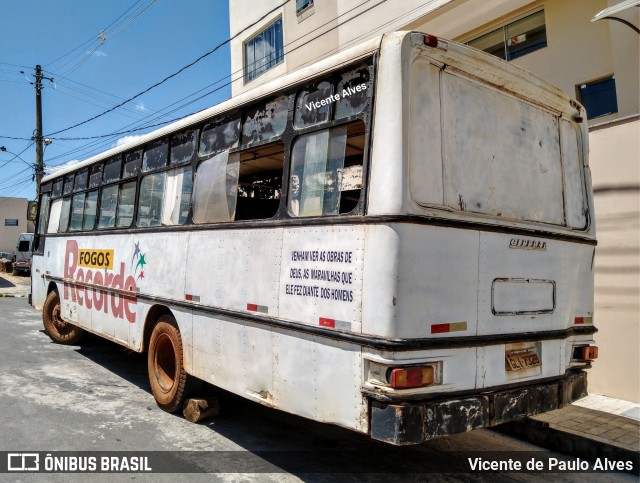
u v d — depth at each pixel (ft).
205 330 15.11
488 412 10.84
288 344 11.91
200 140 16.56
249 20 47.26
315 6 39.04
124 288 20.17
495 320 11.36
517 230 12.12
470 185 11.32
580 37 24.54
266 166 17.88
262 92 13.82
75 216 26.32
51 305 29.40
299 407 11.47
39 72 68.44
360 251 10.31
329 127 11.64
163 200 18.30
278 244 12.52
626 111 21.70
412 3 28.73
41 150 68.23
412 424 9.50
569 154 14.56
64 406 18.01
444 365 10.25
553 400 12.51
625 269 18.17
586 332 13.99
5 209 150.82
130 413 17.46
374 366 9.90
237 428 16.22
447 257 10.52
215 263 14.85
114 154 22.22
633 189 17.94
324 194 11.55
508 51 27.91
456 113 11.29
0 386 20.33
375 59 10.68
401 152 9.98
